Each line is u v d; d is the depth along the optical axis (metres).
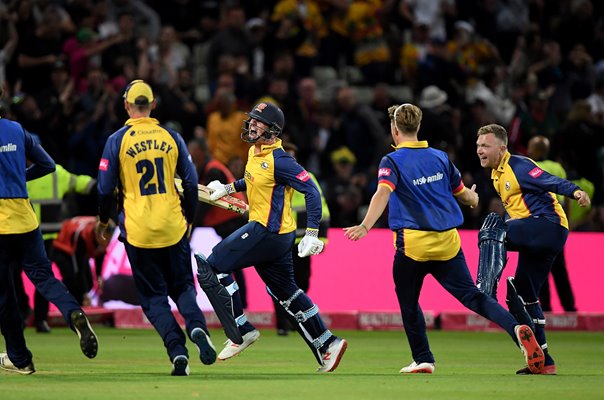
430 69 87.75
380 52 87.88
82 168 69.88
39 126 67.88
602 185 77.94
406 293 35.03
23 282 59.00
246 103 78.50
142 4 86.88
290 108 77.31
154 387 29.66
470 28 92.88
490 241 35.91
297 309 35.97
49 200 53.53
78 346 47.59
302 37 86.06
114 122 70.12
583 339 58.62
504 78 92.81
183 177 33.69
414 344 35.59
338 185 73.94
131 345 48.81
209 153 70.44
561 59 96.12
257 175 35.03
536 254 36.34
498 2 97.50
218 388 29.59
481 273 35.59
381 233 66.81
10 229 32.53
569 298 64.25
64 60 76.75
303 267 55.22
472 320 65.00
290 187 35.50
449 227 34.31
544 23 99.25
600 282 67.12
